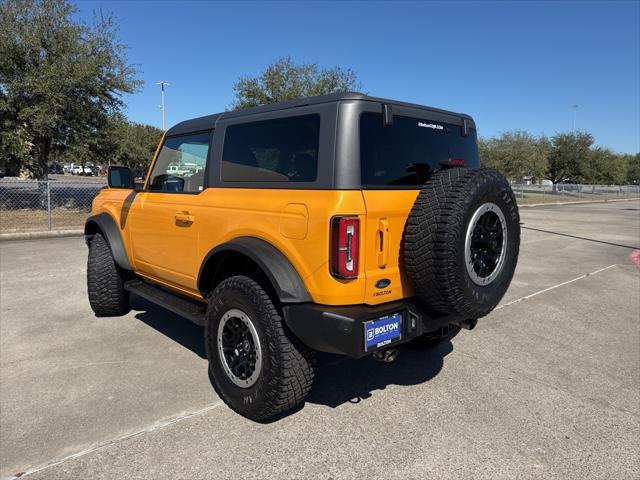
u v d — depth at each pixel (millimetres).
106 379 3820
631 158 71375
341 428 3148
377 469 2719
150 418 3236
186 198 3891
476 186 2846
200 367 4074
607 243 12383
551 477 2670
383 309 2867
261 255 2963
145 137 38594
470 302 2906
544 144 42875
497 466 2760
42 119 13656
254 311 3031
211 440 2984
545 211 24891
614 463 2805
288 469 2711
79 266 8078
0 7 13828
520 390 3740
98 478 2619
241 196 3334
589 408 3465
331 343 2764
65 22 14648
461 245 2779
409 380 3908
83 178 42406
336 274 2727
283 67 20328
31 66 14266
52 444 2924
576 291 7051
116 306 5277
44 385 3703
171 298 4285
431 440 3020
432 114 3443
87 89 14938
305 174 2955
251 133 3398
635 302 6453
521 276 8094
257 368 3074
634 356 4492
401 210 2984
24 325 5090
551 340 4906
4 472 2662
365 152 2877
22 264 8203
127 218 4789
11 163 15414
